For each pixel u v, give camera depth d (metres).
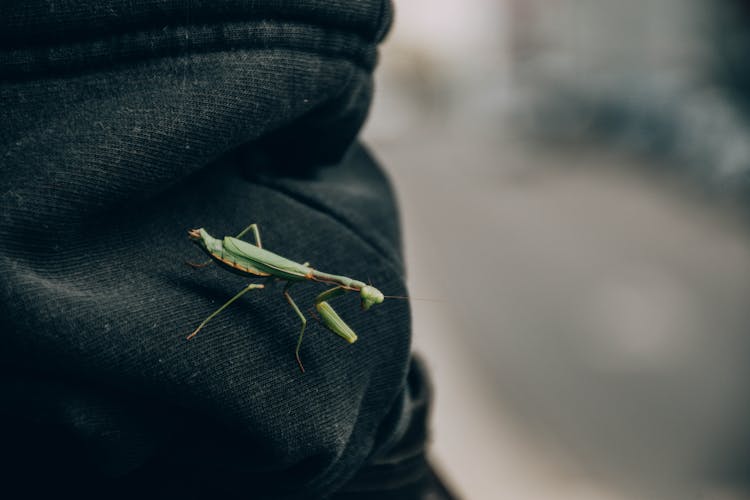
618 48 3.97
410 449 0.44
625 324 1.52
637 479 0.99
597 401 1.21
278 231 0.41
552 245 2.06
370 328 0.41
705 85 3.04
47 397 0.36
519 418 1.13
